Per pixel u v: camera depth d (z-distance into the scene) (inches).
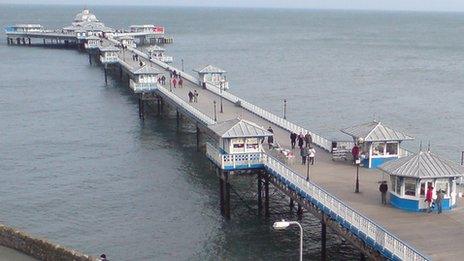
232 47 7696.9
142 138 2856.8
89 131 3016.7
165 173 2304.4
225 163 1771.7
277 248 1617.9
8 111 3548.2
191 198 2026.3
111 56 4628.4
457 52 7273.6
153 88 3225.9
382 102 3821.4
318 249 1605.6
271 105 3688.5
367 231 1219.2
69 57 6412.4
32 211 1900.8
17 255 1497.3
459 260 1106.1
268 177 1791.3
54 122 3240.7
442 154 2608.3
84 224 1798.7
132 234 1726.1
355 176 1664.6
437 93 4165.8
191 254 1593.3
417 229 1263.5
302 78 4889.3
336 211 1348.4
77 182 2202.3
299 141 1962.4
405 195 1392.7
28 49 7268.7
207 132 2352.4
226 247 1630.2
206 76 3314.5
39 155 2573.8
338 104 3745.1
